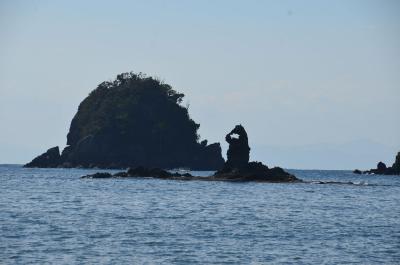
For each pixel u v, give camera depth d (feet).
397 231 551.18
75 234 497.05
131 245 454.81
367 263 407.23
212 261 405.59
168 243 465.06
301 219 634.02
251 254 429.79
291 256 425.28
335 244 474.49
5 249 427.33
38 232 502.38
